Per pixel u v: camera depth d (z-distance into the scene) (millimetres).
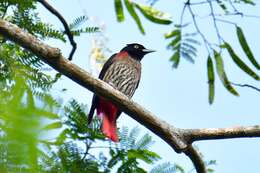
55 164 2453
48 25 7078
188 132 7516
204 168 7707
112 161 5930
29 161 1376
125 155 6082
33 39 5934
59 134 1784
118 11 5000
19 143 1360
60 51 6152
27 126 1370
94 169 4859
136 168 6047
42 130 1399
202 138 7570
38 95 1594
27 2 6789
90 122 5926
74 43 7301
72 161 4414
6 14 6828
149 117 7238
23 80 1531
